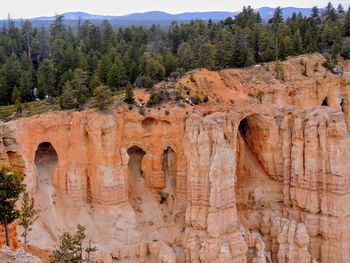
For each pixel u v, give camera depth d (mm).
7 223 68000
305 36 147250
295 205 92875
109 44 142375
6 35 174875
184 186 92500
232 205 85062
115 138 88125
